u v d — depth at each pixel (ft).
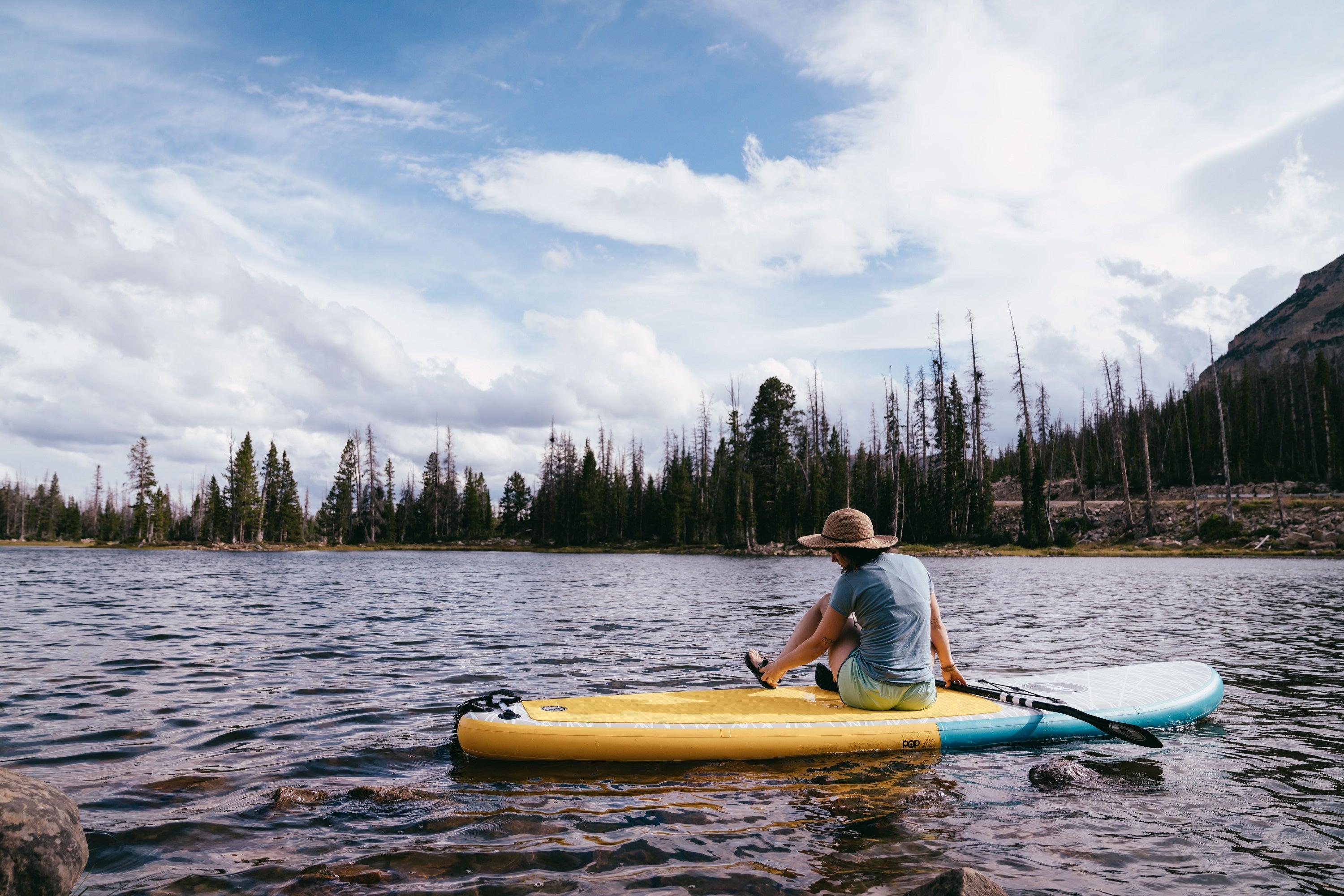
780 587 75.05
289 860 9.87
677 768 14.05
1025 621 40.24
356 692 20.84
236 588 65.98
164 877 9.34
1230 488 189.67
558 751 14.43
